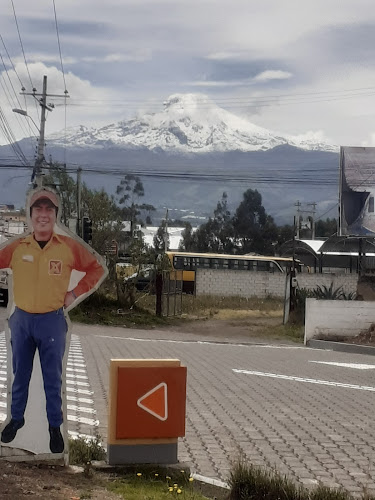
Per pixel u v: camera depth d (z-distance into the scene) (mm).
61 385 8148
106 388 15711
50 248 8086
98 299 41250
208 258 68312
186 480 8188
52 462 8125
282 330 37438
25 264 8062
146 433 8258
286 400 15148
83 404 13672
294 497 7836
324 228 115500
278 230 112062
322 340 31859
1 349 22812
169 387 8305
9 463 7980
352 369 21734
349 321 32156
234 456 10203
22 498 6742
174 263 67938
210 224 115750
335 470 9797
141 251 43188
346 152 48969
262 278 61125
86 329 35250
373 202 48750
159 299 41594
